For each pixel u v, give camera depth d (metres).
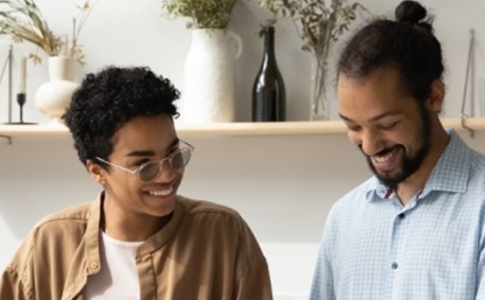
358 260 1.30
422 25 1.23
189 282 1.28
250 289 1.35
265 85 2.16
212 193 2.31
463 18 2.14
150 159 1.21
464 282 1.14
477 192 1.19
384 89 1.12
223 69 2.15
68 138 2.37
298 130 2.10
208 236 1.32
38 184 2.39
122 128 1.20
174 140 1.24
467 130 2.11
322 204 2.25
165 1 2.31
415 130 1.16
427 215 1.22
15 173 2.40
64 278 1.31
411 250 1.21
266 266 1.38
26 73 2.37
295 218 2.27
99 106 1.22
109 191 1.29
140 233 1.30
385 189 1.30
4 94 2.40
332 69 2.14
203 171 2.31
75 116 1.26
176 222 1.31
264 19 2.25
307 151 2.25
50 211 2.39
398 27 1.18
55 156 2.38
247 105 2.27
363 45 1.16
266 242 2.28
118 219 1.29
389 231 1.27
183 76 2.31
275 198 2.28
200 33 2.16
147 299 1.27
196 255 1.30
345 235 1.35
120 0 2.35
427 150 1.20
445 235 1.18
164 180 1.22
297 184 2.26
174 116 1.29
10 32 2.29
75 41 2.35
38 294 1.31
